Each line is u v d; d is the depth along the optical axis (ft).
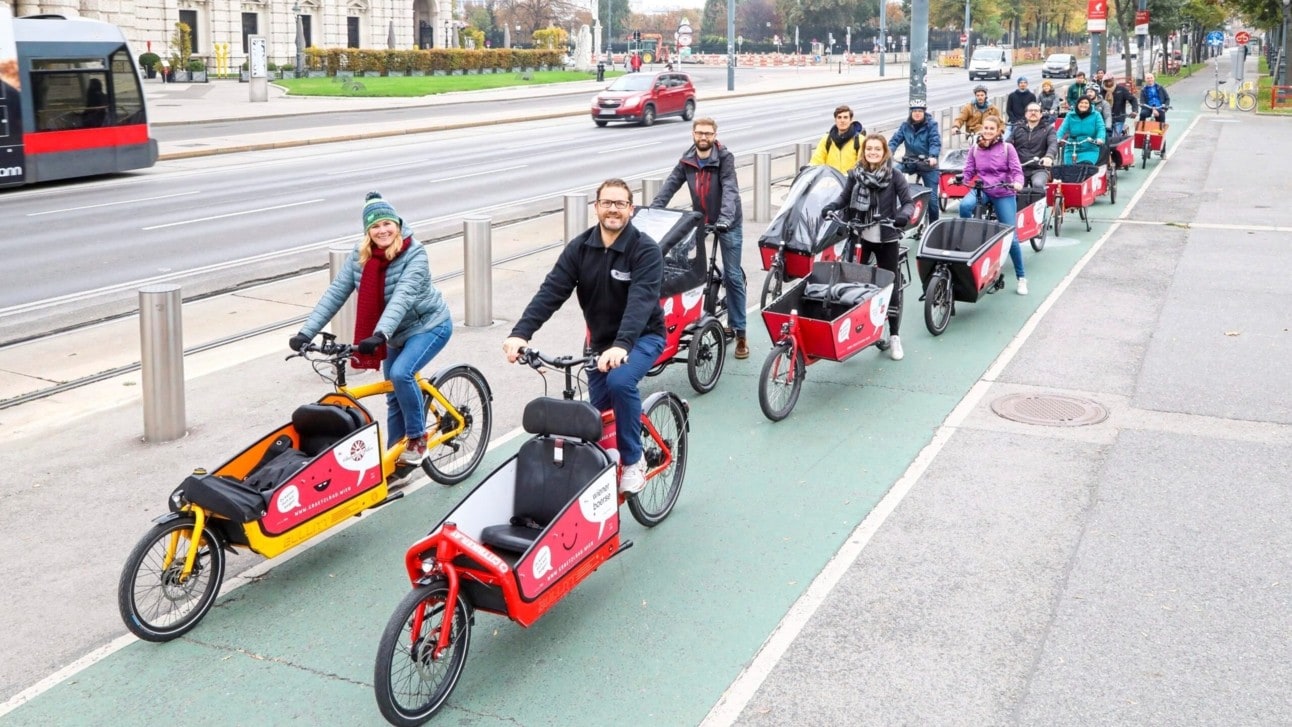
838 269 29.30
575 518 16.43
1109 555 18.94
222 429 25.77
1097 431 25.02
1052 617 16.93
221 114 127.03
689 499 21.70
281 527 17.58
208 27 220.43
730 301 30.78
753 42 479.00
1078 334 33.35
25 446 24.88
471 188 69.77
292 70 204.85
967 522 20.39
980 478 22.43
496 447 24.54
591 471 17.20
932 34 449.89
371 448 19.34
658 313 19.30
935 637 16.44
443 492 22.43
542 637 16.72
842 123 38.58
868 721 14.42
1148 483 21.98
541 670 15.83
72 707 15.06
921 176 44.62
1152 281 40.42
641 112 121.29
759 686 15.28
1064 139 57.67
